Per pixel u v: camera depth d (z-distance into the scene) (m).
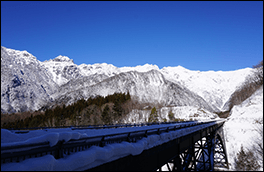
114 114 100.94
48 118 97.19
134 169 9.37
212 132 40.06
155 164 11.83
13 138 6.44
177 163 16.52
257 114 70.94
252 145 52.25
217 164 50.88
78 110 102.94
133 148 9.02
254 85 124.75
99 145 7.69
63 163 5.62
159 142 12.29
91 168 6.71
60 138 6.00
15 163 4.77
